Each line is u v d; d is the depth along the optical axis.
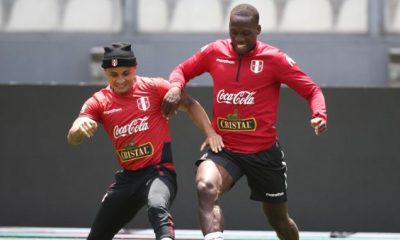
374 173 26.33
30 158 26.75
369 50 38.44
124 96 17.14
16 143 26.80
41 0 39.31
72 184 26.70
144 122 17.03
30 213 26.77
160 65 38.53
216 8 39.44
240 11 17.16
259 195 18.33
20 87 26.75
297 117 26.25
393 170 26.30
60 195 26.73
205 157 17.80
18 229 26.41
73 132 16.48
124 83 16.89
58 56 38.94
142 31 39.09
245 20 17.03
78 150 26.67
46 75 38.88
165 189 16.48
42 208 26.75
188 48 38.66
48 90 26.72
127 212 17.42
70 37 39.00
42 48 38.97
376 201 26.33
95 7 39.28
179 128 26.36
